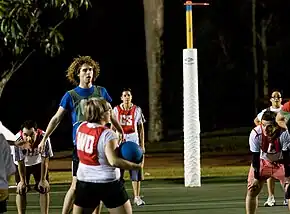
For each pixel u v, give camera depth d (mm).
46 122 71312
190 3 29672
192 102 29844
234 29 73688
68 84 72000
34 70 71250
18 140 19609
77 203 14703
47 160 19766
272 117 18609
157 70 61188
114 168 14531
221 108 74000
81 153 14633
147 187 30375
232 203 25203
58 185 32344
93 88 18391
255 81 66875
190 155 30062
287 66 73500
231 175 34938
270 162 18766
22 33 35406
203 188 29625
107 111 14672
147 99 75312
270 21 70562
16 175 20141
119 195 14570
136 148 14297
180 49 74000
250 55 73875
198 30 73688
